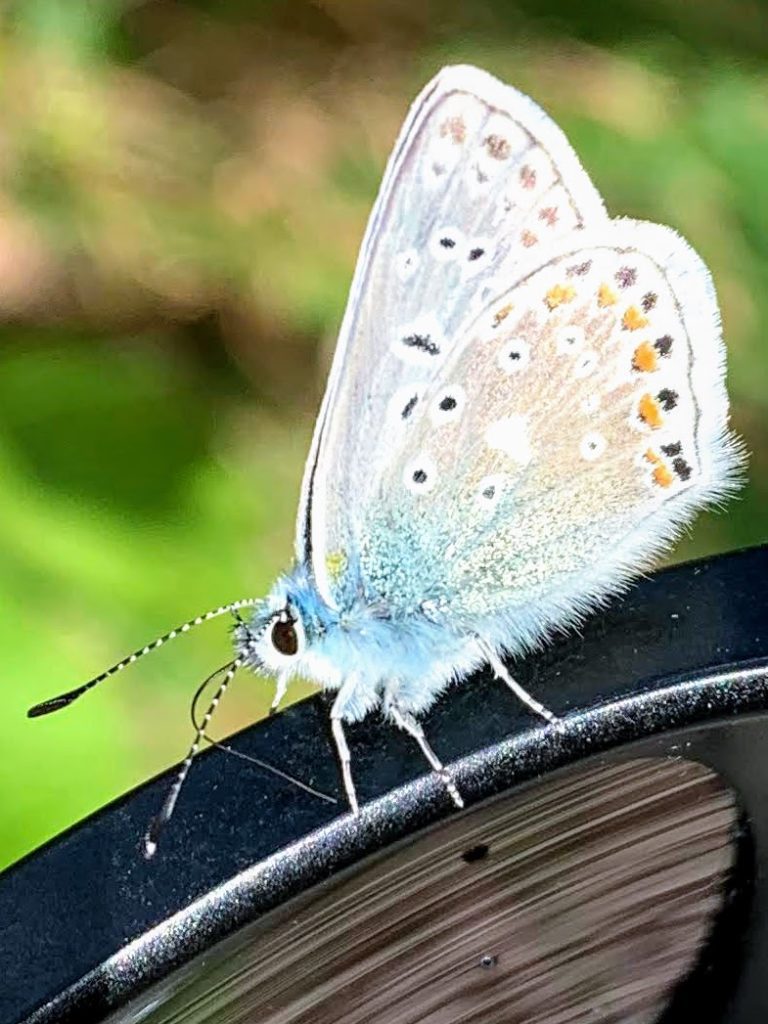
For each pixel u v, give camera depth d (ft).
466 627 0.21
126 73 0.42
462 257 0.23
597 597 0.20
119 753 0.32
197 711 0.33
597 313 0.23
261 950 0.16
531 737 0.17
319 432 0.23
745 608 0.18
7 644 0.32
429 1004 0.17
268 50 0.45
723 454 0.23
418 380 0.23
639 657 0.17
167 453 0.36
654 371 0.23
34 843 0.30
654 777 0.17
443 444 0.23
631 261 0.23
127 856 0.16
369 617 0.22
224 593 0.35
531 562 0.23
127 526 0.35
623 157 0.39
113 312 0.39
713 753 0.17
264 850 0.16
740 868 0.18
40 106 0.41
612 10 0.43
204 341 0.39
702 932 0.18
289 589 0.23
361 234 0.41
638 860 0.17
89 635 0.33
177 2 0.44
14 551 0.33
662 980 0.18
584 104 0.40
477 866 0.17
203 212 0.41
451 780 0.17
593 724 0.17
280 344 0.40
